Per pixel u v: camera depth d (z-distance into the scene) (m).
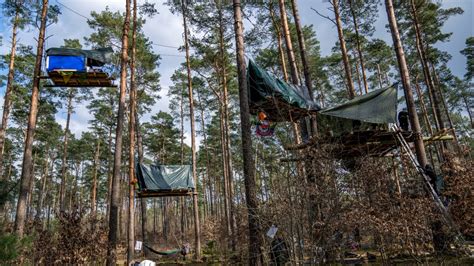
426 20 17.62
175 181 15.62
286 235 5.10
